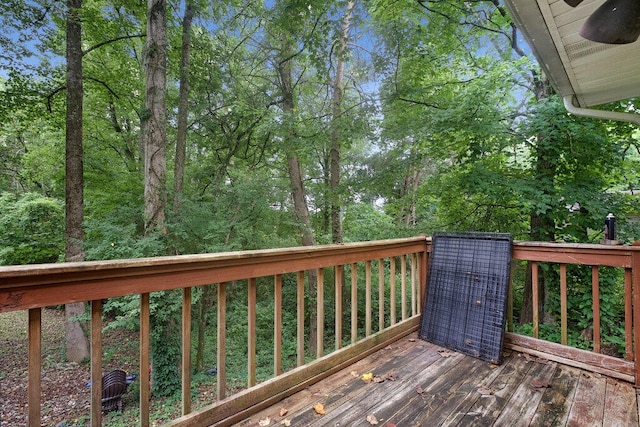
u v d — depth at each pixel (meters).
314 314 7.57
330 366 2.15
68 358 6.84
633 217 4.41
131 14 7.23
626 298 2.07
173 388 5.06
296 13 5.75
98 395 1.27
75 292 1.20
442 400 1.84
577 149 4.14
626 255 2.05
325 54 6.34
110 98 8.80
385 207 7.80
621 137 4.42
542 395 1.89
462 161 5.10
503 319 2.34
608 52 2.06
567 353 2.28
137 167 8.54
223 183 7.14
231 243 5.86
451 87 5.79
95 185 7.79
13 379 6.19
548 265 4.15
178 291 5.22
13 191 10.97
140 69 8.64
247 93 7.93
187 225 5.60
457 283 2.68
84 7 6.36
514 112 4.67
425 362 2.33
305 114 7.50
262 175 7.65
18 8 5.51
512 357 2.41
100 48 7.91
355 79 7.53
